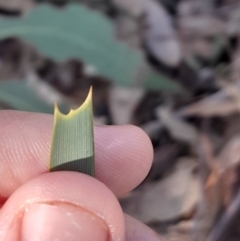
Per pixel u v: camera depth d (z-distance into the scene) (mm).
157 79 208
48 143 151
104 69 205
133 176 158
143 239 157
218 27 226
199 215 190
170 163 200
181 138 203
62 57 204
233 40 224
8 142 151
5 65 225
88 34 204
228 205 189
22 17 205
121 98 211
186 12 231
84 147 117
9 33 203
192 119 206
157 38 225
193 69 218
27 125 152
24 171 150
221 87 211
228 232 187
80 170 122
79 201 125
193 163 198
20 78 221
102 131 156
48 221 125
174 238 190
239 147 197
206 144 200
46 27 204
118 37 226
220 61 221
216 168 196
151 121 207
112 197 127
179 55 221
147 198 194
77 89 216
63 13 204
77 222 125
